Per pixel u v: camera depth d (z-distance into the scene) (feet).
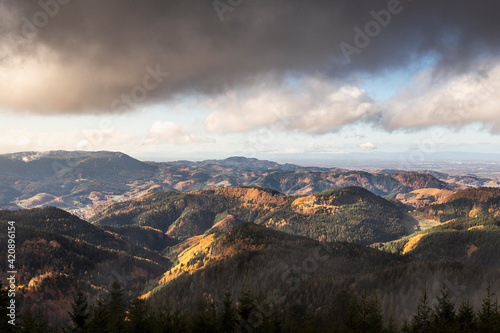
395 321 423.23
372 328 284.00
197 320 298.97
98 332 289.53
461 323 291.17
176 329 304.71
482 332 274.16
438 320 289.94
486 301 288.92
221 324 301.22
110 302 383.45
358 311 307.99
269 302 406.00
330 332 343.87
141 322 297.94
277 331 314.55
